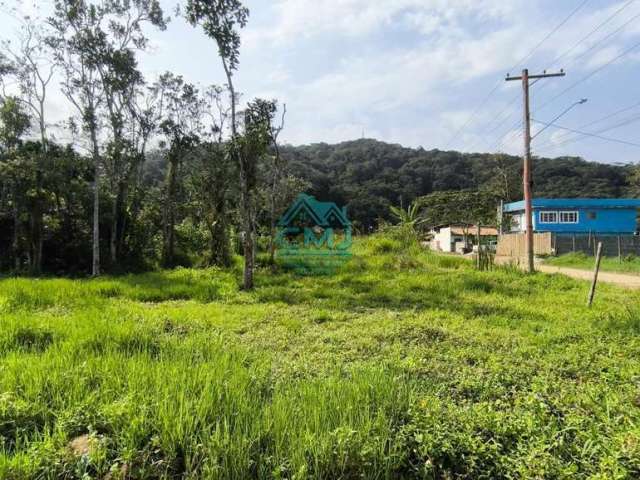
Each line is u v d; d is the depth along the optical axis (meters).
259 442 2.69
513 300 9.65
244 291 11.64
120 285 11.20
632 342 5.57
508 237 22.78
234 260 19.56
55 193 18.92
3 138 18.69
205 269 17.73
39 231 17.80
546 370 4.68
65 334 5.44
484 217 35.31
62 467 2.53
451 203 36.69
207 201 19.53
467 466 2.59
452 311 8.36
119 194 20.34
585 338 6.00
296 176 32.41
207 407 3.01
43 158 18.41
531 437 2.78
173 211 20.94
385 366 4.56
